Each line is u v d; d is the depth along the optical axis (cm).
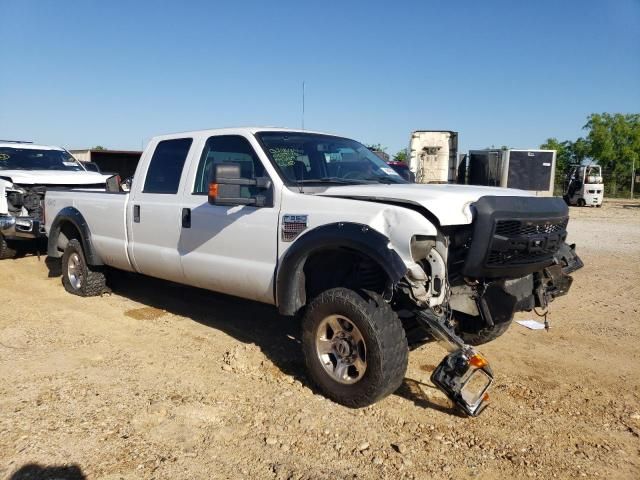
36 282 851
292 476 343
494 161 2464
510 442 390
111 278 768
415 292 414
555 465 363
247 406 433
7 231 963
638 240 1495
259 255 495
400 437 393
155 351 552
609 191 4691
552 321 688
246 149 528
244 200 486
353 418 418
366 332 409
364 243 407
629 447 388
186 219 562
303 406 434
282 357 537
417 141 2291
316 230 443
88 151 2466
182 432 392
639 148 4922
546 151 2434
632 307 763
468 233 426
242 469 349
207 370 504
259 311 698
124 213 647
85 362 518
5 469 342
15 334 596
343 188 479
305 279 488
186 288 811
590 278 959
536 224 442
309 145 550
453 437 395
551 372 520
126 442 376
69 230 784
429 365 529
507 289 456
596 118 5075
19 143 1192
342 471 349
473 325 489
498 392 473
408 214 402
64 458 356
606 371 526
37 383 467
